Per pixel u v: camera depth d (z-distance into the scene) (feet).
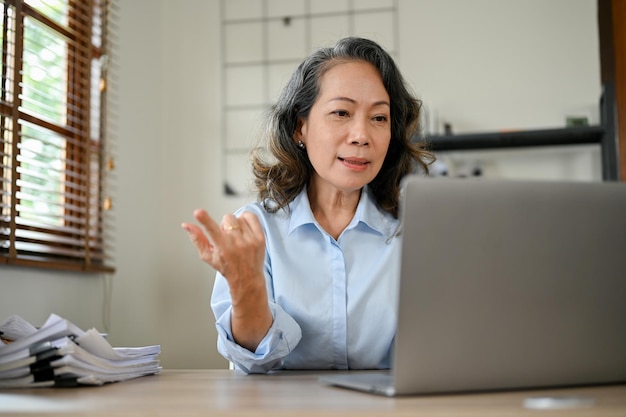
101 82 10.25
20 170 8.40
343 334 4.50
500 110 12.03
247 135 12.80
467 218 2.64
